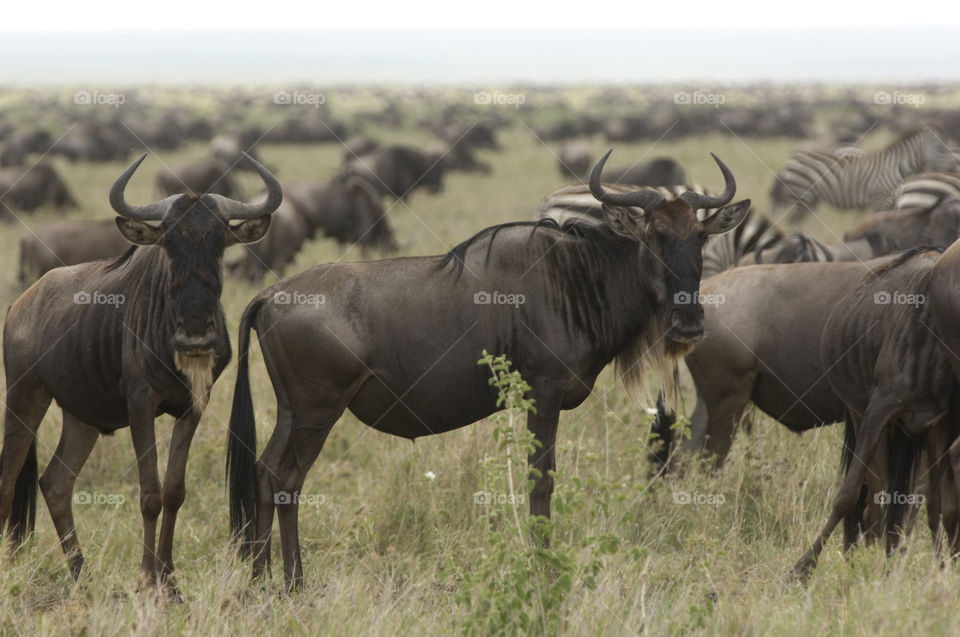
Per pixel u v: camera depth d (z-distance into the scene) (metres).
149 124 163.38
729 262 38.88
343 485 27.05
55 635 17.03
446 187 100.62
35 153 138.88
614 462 26.33
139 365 20.64
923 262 21.17
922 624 16.39
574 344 21.72
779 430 27.92
